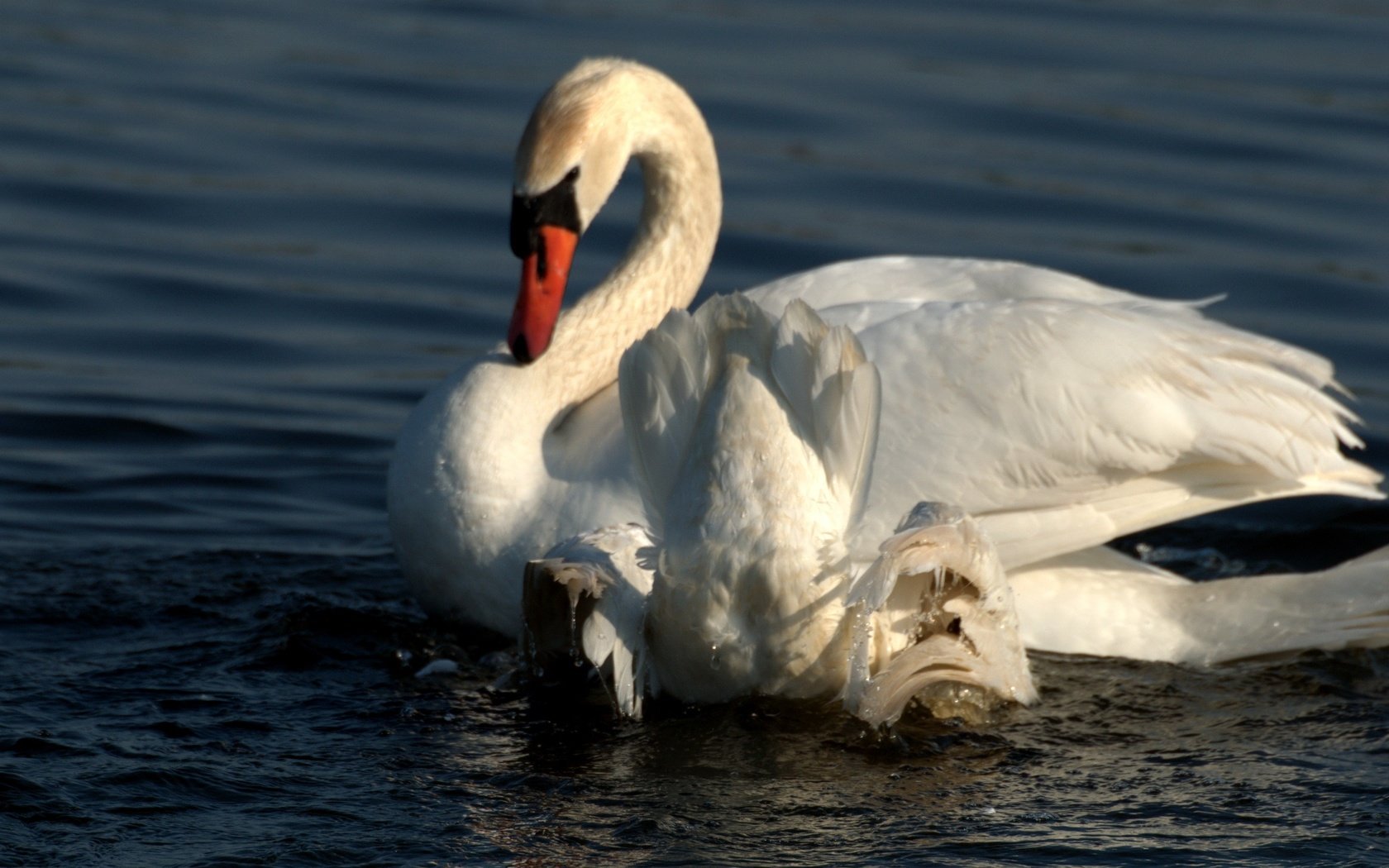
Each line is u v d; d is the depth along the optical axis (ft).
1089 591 38.37
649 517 32.63
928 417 37.35
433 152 71.72
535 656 33.81
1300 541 46.24
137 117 73.87
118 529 44.57
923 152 71.61
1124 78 79.25
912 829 28.32
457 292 62.18
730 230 64.59
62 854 27.12
